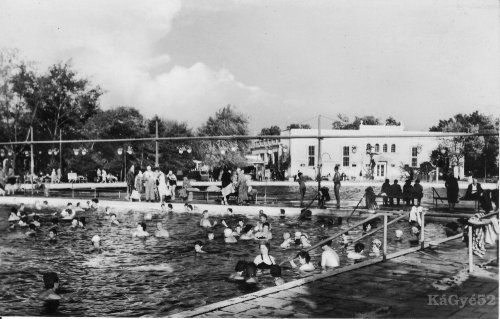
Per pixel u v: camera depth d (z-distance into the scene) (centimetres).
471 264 1160
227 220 2583
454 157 6266
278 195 4103
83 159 5941
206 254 1695
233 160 7269
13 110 5997
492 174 6041
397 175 6744
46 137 6184
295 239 1870
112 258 1642
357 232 2136
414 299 937
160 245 1872
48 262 1589
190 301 1159
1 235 2112
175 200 3478
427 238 1923
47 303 1154
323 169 6731
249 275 1316
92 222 2530
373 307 889
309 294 973
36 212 3008
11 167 5812
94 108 6531
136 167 6219
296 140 6731
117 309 1106
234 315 846
